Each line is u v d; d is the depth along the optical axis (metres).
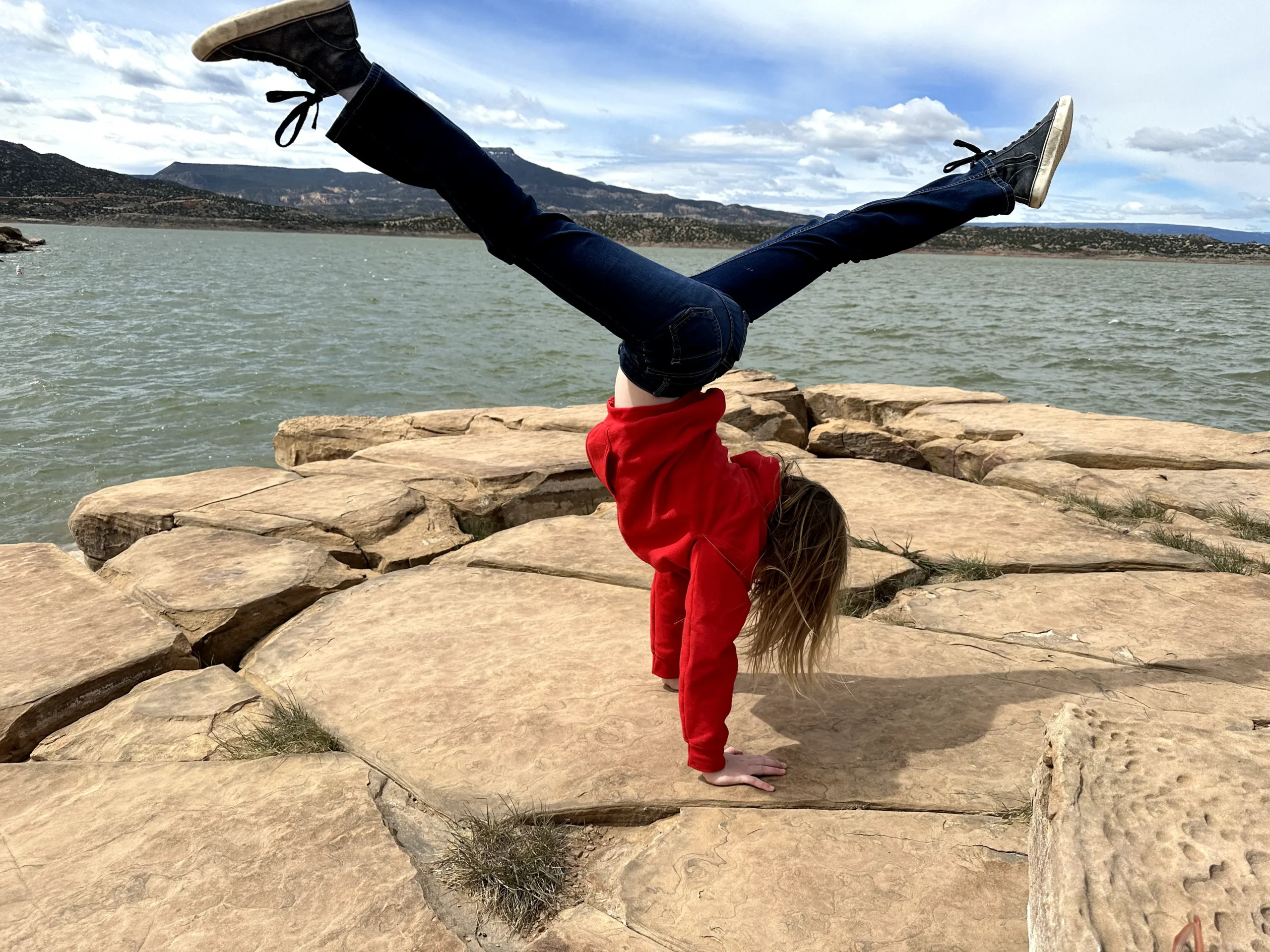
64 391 15.31
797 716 2.82
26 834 2.30
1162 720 1.95
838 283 80.69
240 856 2.18
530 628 3.56
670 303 1.96
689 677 2.31
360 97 1.82
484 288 55.09
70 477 10.45
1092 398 15.98
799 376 18.45
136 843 2.24
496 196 1.93
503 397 16.05
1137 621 3.56
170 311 30.94
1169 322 35.38
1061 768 1.77
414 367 19.23
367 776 2.55
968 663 3.20
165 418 13.62
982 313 39.91
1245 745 1.82
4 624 3.64
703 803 2.36
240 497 5.44
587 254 1.95
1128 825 1.59
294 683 3.16
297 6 1.74
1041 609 3.71
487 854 2.17
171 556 4.42
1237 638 3.39
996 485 6.12
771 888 2.03
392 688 3.06
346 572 4.35
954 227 2.67
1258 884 1.43
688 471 2.20
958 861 2.11
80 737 2.94
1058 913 1.44
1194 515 5.23
